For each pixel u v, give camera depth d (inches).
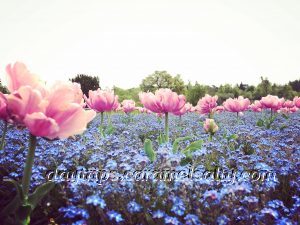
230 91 2192.4
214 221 93.7
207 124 216.8
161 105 160.2
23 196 72.4
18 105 61.8
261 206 107.3
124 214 98.6
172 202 100.7
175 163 123.6
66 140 181.2
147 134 287.6
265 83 2197.3
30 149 73.0
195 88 1668.3
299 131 271.4
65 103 64.3
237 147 215.5
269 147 194.7
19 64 66.7
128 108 365.7
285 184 133.6
